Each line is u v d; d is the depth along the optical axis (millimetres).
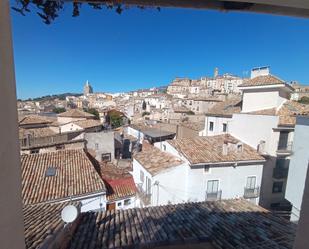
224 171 14508
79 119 36062
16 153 1023
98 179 12945
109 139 23016
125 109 70875
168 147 16266
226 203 8688
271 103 17688
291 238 5406
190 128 26766
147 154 17250
